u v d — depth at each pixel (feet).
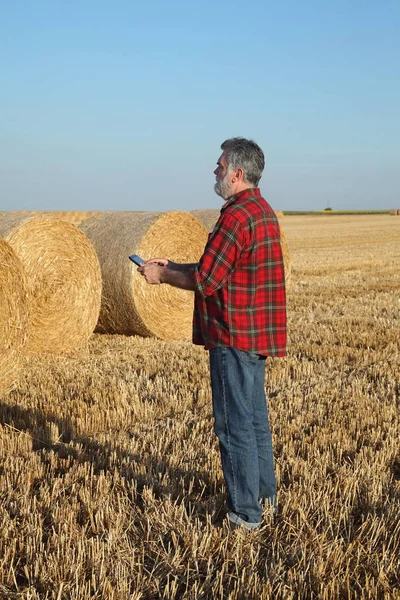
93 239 32.55
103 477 13.99
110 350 29.12
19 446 16.34
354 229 152.87
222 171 11.93
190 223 33.86
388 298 44.86
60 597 9.99
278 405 19.88
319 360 26.78
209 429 17.98
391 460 15.94
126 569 10.82
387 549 11.50
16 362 21.79
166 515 12.56
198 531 11.99
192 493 14.02
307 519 12.75
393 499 13.32
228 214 11.34
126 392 20.95
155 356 27.71
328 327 34.37
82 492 13.38
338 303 42.98
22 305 21.89
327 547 11.55
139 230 31.60
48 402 20.24
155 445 16.46
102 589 10.25
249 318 11.53
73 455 15.98
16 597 10.27
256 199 11.75
